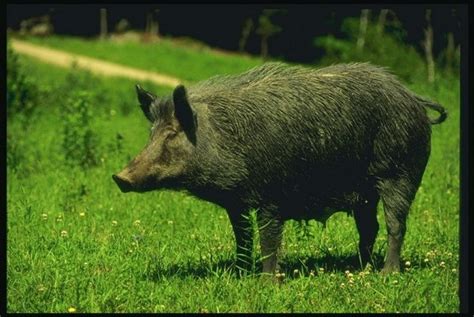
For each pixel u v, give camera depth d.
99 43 122.25
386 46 62.34
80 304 15.24
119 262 17.91
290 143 16.92
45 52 109.62
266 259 16.91
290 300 15.34
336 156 17.31
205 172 16.59
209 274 17.00
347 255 19.00
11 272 17.19
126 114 57.53
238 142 16.70
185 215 23.28
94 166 32.88
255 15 134.00
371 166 17.81
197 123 16.56
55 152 36.41
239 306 15.13
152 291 15.98
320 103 17.19
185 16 139.12
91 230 21.56
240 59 120.00
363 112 17.45
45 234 20.73
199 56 116.50
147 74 97.88
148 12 137.75
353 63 18.28
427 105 18.31
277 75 17.59
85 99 33.88
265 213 16.98
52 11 137.75
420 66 62.88
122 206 24.72
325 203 17.62
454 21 71.19
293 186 17.14
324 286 16.20
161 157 16.38
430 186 27.67
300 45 119.50
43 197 26.03
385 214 18.02
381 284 16.41
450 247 19.62
